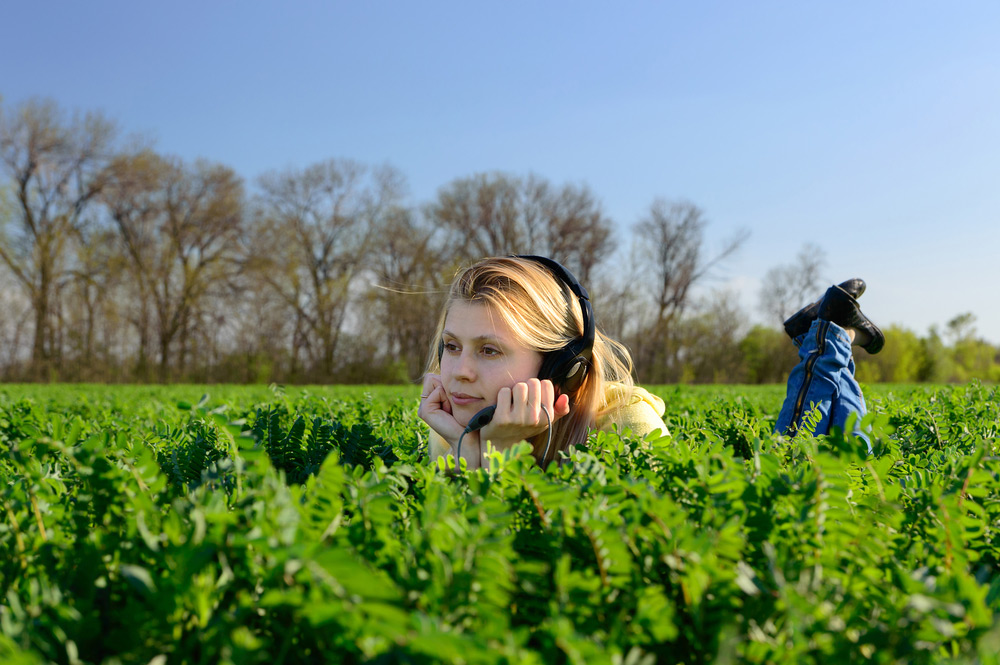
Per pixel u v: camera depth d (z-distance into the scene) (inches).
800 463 59.1
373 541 34.3
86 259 1573.6
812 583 32.0
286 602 26.0
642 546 33.9
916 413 105.2
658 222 1988.2
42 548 36.3
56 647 29.3
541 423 71.1
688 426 103.3
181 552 27.8
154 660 27.9
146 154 1624.0
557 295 77.4
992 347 2127.2
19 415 122.7
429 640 21.8
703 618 30.0
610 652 26.8
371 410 128.0
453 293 78.3
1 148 1494.8
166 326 1694.1
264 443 81.8
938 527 40.7
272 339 1727.4
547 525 37.6
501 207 1947.6
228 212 1713.8
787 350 1824.6
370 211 1851.6
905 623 28.6
